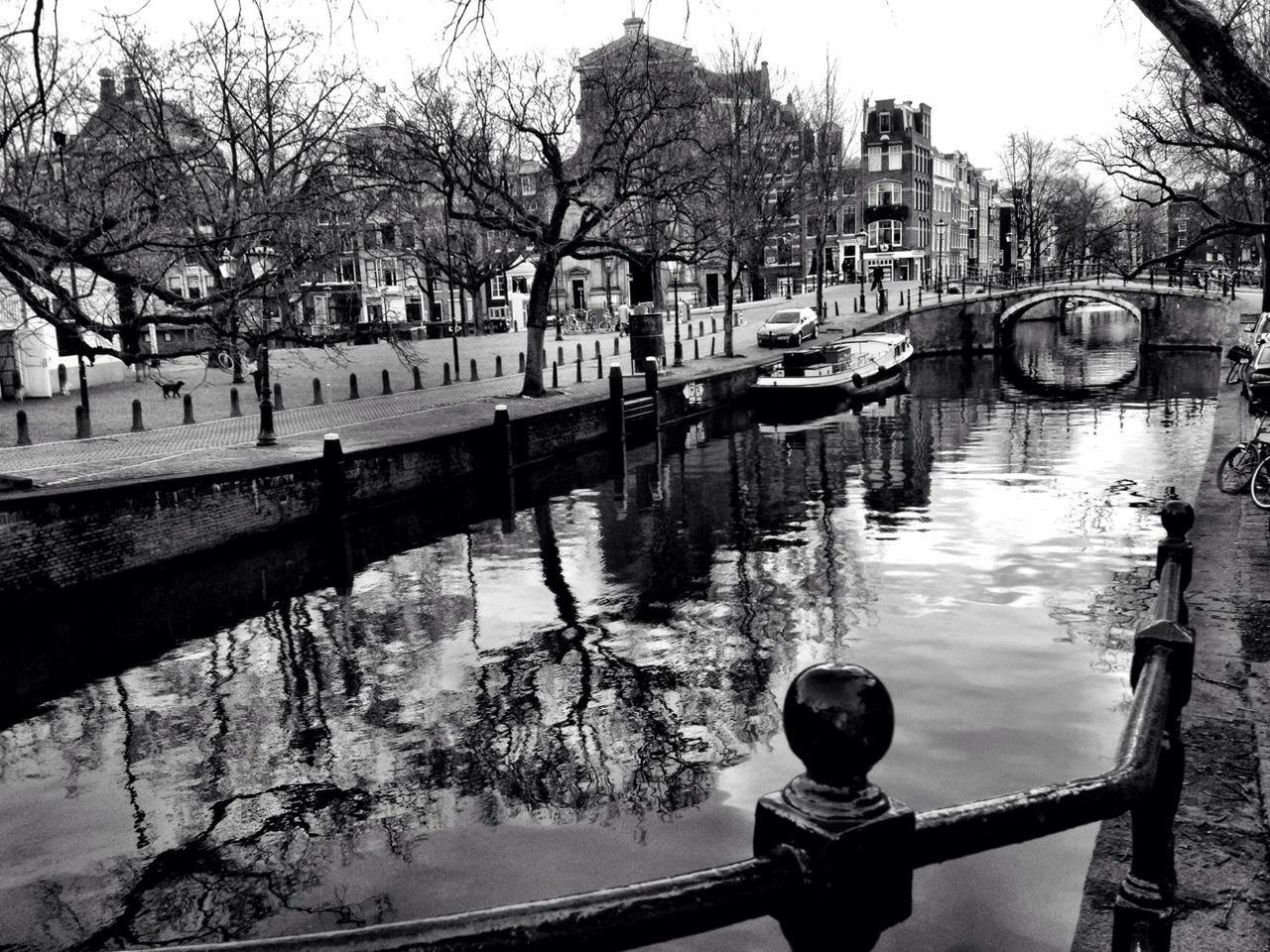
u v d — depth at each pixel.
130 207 15.77
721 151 35.62
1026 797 1.67
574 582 17.39
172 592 17.14
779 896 1.30
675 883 1.27
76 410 23.89
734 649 13.59
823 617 14.60
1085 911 4.95
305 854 8.98
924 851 1.45
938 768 9.50
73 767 10.94
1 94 15.83
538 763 10.54
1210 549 11.84
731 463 28.92
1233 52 5.46
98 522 16.14
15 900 8.38
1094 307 123.69
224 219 18.19
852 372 41.19
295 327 21.47
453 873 8.55
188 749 11.30
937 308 61.53
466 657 13.86
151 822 9.66
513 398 32.28
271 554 19.27
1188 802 5.52
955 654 12.61
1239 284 66.88
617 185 30.14
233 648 14.62
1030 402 39.59
